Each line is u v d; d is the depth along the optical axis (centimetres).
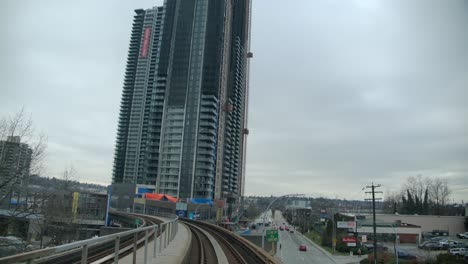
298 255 6694
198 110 14688
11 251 2236
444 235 9725
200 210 11900
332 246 7988
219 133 15825
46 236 4372
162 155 14638
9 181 2466
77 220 5178
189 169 14200
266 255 2070
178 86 15038
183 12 15750
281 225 15275
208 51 15188
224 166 16850
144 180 14750
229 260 2144
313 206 15662
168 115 14850
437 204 12875
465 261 4625
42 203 3200
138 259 1288
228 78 18388
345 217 9969
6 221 2542
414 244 8606
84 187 9888
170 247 1883
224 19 16238
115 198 13350
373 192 5112
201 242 2959
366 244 7875
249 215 17862
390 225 8988
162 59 15638
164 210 11212
